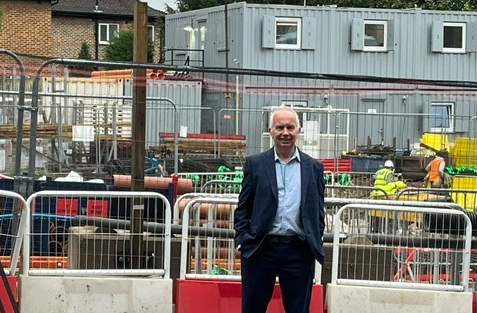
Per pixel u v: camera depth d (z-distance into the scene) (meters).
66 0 58.81
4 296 8.73
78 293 8.77
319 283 9.07
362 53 31.83
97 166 18.22
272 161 7.77
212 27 32.97
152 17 57.47
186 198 10.91
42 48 44.44
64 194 8.76
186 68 9.66
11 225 10.05
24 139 17.81
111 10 58.66
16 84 18.77
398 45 32.03
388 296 8.95
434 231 9.47
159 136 21.55
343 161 21.59
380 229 10.31
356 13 31.75
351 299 8.92
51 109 19.22
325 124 26.12
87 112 19.88
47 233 9.91
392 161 21.81
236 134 22.69
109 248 9.51
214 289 8.96
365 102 27.20
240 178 15.98
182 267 9.00
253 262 7.75
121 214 10.59
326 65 31.59
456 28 32.50
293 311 7.80
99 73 20.91
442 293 8.98
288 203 7.70
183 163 19.17
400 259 9.75
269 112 21.67
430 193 14.62
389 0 49.75
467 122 26.77
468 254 9.04
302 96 23.44
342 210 9.01
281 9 31.17
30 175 10.06
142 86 9.89
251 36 30.98
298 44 31.30
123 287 8.84
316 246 7.69
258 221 7.68
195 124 24.80
